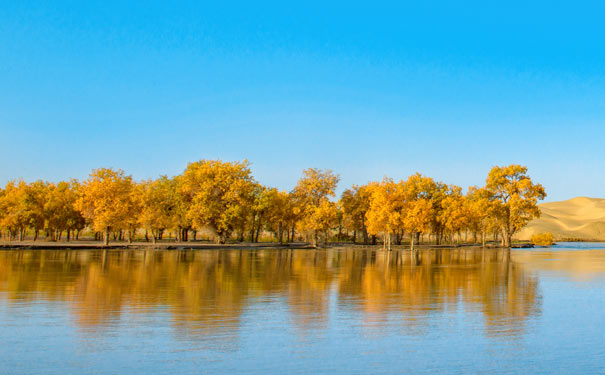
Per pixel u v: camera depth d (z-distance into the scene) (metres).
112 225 65.25
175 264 37.31
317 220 82.88
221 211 77.69
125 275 27.89
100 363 10.55
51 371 9.95
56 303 17.80
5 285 22.75
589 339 13.48
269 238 128.88
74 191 85.75
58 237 88.38
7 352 11.30
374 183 98.38
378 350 12.05
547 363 11.17
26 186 78.19
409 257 55.56
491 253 69.81
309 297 20.38
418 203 68.75
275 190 91.94
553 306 18.98
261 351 11.77
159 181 93.31
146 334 13.17
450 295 21.58
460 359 11.38
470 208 96.25
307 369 10.44
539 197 97.88
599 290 24.25
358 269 35.56
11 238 79.88
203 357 11.16
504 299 20.62
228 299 19.42
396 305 18.56
